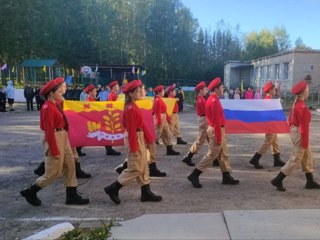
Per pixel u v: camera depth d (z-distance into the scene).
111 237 4.68
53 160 5.86
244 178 7.74
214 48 68.44
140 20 57.81
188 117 21.88
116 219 5.42
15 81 43.44
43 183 5.99
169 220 5.18
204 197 6.47
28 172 8.50
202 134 8.73
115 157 10.10
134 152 6.00
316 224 4.88
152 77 58.66
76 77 48.22
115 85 11.62
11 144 12.19
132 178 6.10
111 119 8.83
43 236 4.52
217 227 4.89
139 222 5.14
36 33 40.19
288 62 38.00
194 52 62.62
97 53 53.06
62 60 48.72
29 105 27.06
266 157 9.84
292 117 6.71
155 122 10.12
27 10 37.66
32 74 40.34
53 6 43.38
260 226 4.84
